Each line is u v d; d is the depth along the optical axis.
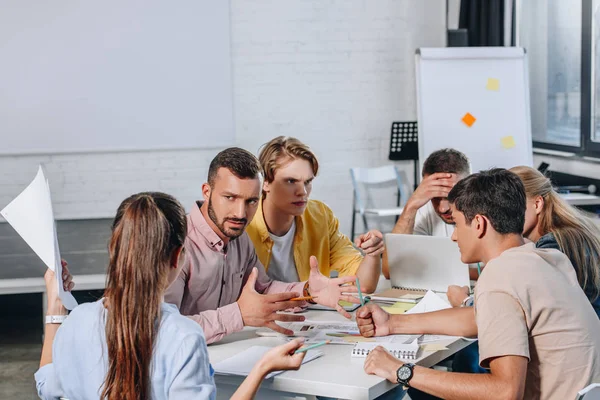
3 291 3.71
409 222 3.07
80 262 4.14
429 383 1.83
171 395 1.50
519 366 1.73
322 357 2.08
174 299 2.25
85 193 5.79
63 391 1.65
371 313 2.24
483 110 5.45
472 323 2.19
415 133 6.08
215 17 5.80
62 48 5.62
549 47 5.62
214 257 2.32
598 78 5.00
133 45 5.70
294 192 2.65
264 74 6.00
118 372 1.51
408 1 6.12
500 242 1.90
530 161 5.46
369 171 6.03
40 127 5.66
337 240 3.00
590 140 5.09
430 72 5.43
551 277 1.82
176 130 5.84
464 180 1.95
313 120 6.12
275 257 2.76
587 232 2.23
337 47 6.08
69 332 1.61
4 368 3.99
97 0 5.62
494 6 5.79
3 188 5.68
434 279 2.80
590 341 1.80
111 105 5.73
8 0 5.52
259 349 2.12
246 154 2.25
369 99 6.17
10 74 5.59
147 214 1.53
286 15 5.98
